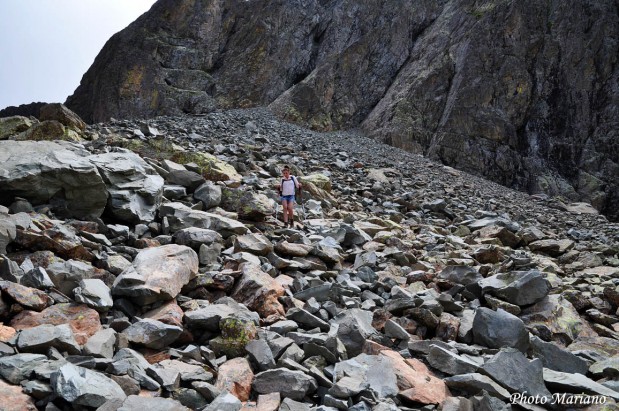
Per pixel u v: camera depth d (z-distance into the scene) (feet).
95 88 208.74
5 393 15.24
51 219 31.71
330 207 64.85
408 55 216.33
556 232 81.20
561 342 29.01
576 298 34.73
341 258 40.65
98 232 32.50
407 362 22.33
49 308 21.30
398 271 38.58
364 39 215.10
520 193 138.62
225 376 19.10
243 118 161.38
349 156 115.44
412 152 175.01
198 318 22.63
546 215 101.19
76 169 33.09
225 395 17.44
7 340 18.26
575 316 31.32
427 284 36.09
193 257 28.07
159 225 36.94
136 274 24.21
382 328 26.81
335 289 29.84
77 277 24.02
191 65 218.59
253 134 119.03
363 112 204.74
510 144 170.09
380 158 130.31
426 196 86.48
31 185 31.99
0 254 23.67
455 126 170.81
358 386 19.03
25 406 15.07
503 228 58.95
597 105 175.94
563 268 49.98
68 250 26.94
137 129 78.23
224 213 44.11
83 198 33.60
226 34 232.94
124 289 23.44
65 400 15.35
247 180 59.57
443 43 204.03
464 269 35.70
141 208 36.96
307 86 200.03
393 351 23.07
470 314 29.35
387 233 50.55
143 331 20.86
